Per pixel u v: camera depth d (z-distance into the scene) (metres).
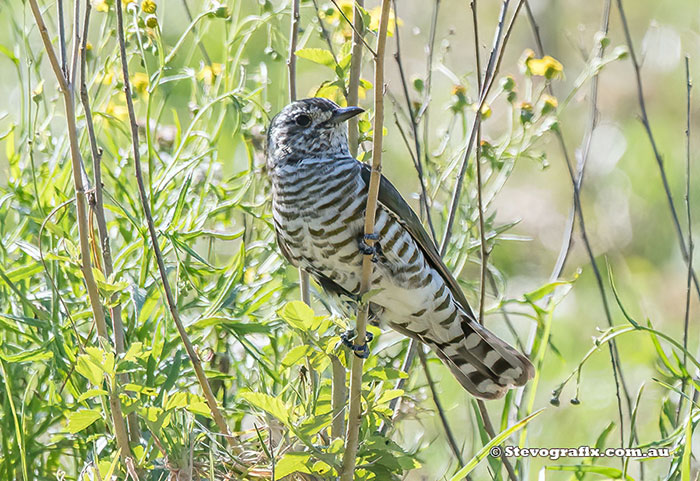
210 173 10.50
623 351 15.44
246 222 11.21
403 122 16.33
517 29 19.89
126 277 10.67
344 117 9.40
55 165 10.57
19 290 10.24
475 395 10.25
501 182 11.26
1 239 10.26
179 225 10.37
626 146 19.25
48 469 10.07
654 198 18.58
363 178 9.34
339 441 8.32
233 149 12.86
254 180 11.21
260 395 8.10
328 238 9.32
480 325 9.93
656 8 21.14
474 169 11.33
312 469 8.53
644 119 11.83
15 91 14.44
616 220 18.14
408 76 17.92
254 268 10.96
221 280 10.59
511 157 11.31
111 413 9.02
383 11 7.42
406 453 9.68
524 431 10.02
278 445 9.16
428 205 11.23
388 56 17.20
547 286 10.84
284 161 9.49
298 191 9.34
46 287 10.46
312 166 9.34
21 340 10.38
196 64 14.97
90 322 10.59
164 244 10.07
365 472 8.85
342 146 9.60
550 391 14.31
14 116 14.14
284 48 11.80
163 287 9.26
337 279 9.66
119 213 10.33
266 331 9.92
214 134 10.41
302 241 9.48
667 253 17.84
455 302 9.88
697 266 17.20
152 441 9.02
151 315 10.37
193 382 9.94
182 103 15.66
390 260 9.36
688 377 10.03
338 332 9.68
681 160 19.00
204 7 11.09
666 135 19.59
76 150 8.60
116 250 11.26
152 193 9.87
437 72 18.19
